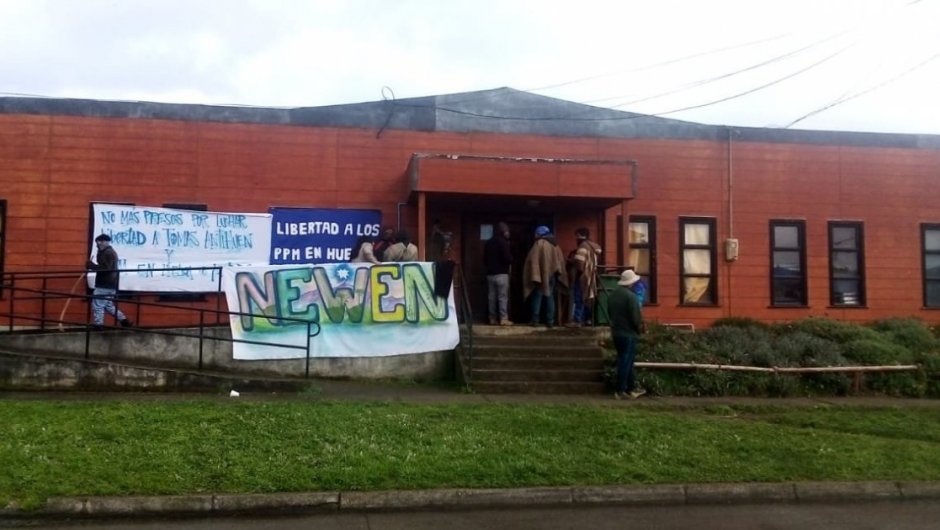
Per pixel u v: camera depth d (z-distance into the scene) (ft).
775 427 33.53
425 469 26.11
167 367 40.42
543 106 55.47
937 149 59.16
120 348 41.42
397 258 45.60
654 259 55.57
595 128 55.72
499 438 29.73
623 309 39.40
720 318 55.01
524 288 47.09
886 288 57.62
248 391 37.65
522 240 54.85
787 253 57.16
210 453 26.71
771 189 57.26
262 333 42.70
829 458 29.30
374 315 43.98
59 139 50.11
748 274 56.49
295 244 51.83
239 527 22.41
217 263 50.83
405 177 53.06
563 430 31.24
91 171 50.14
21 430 27.86
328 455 27.04
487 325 46.24
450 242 51.78
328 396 37.29
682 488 26.02
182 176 50.98
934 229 58.75
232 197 51.37
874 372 43.60
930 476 27.76
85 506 22.84
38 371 36.78
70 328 43.16
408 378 43.75
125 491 23.47
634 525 23.20
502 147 54.54
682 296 55.67
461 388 40.55
